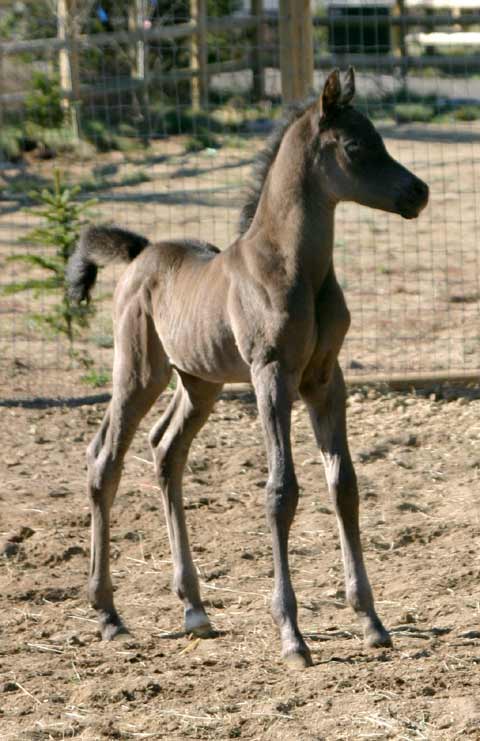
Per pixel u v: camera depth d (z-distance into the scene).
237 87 59.03
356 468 21.31
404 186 13.53
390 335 28.72
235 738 12.01
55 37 56.50
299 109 14.42
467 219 39.84
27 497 20.27
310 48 26.78
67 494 20.44
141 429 23.27
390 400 24.55
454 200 42.12
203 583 16.92
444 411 23.92
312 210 13.83
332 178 13.73
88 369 26.73
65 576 17.30
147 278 15.65
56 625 15.66
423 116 55.00
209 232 37.53
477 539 18.09
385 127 53.38
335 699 12.71
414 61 59.22
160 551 18.12
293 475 13.55
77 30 52.53
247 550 17.95
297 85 26.78
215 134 52.47
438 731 11.91
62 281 26.36
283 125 14.46
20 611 16.11
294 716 12.37
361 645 14.42
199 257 15.40
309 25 26.72
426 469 21.17
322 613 15.85
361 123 13.70
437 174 44.97
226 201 41.25
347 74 13.96
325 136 13.73
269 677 13.48
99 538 15.48
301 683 13.13
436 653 14.04
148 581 17.06
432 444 22.33
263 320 13.70
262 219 14.25
